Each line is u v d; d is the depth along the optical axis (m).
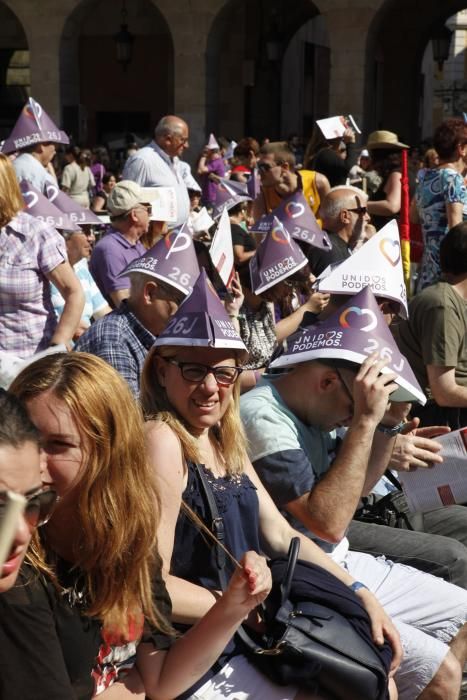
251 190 12.38
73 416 3.21
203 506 4.03
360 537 5.59
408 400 5.06
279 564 4.21
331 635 4.01
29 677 2.97
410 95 38.06
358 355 4.70
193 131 30.67
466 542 6.00
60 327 6.45
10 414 2.65
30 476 2.66
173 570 4.02
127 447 3.29
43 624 3.04
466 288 7.02
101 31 35.91
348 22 28.94
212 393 4.07
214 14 30.22
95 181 25.06
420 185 9.99
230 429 4.25
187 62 30.53
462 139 9.80
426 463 5.50
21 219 6.39
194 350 4.06
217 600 3.74
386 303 5.84
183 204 11.69
